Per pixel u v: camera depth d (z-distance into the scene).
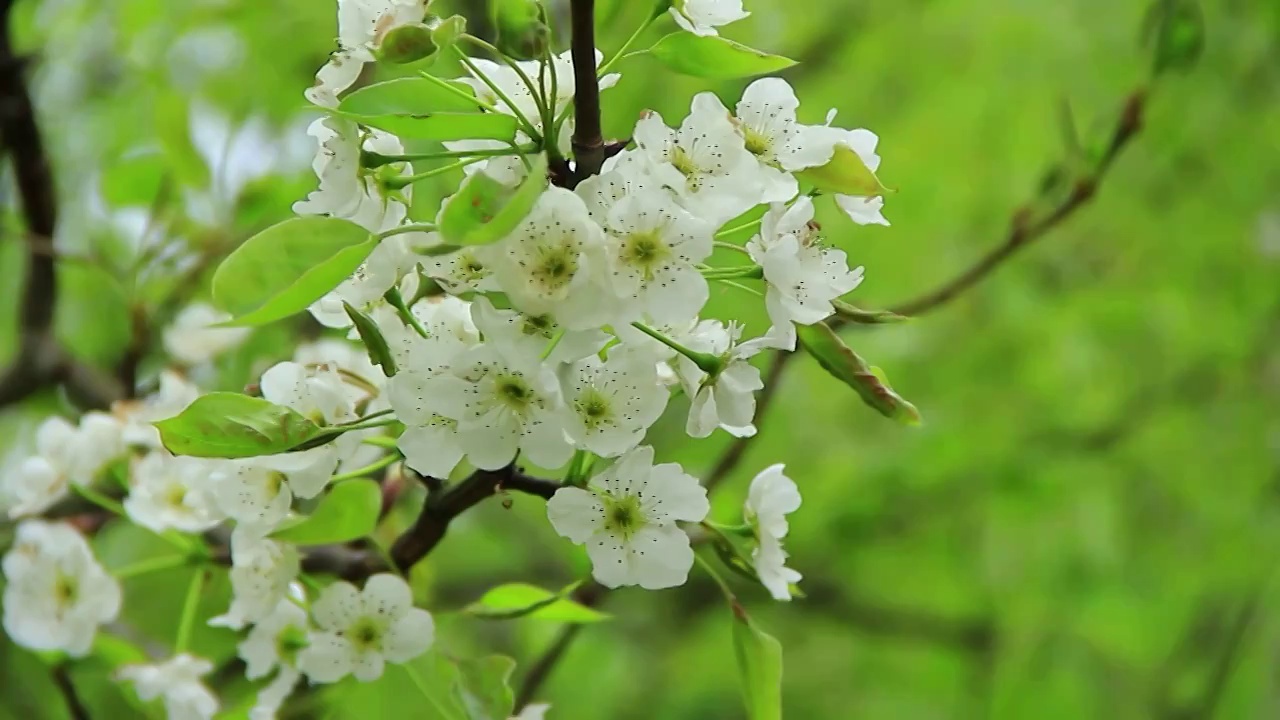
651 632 2.25
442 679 0.96
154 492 1.02
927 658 2.18
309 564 0.98
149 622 1.31
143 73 1.44
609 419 0.91
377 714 1.06
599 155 0.91
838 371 0.93
